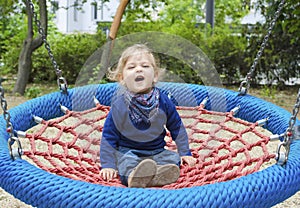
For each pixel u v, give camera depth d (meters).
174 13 10.61
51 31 10.11
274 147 5.02
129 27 8.24
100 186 1.94
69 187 1.94
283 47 8.30
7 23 9.52
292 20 7.79
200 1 11.03
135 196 1.85
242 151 2.61
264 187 1.99
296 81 9.17
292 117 2.10
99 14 12.88
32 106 3.26
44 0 7.43
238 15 9.66
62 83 3.49
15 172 2.09
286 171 2.12
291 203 3.65
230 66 8.62
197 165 2.50
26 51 7.53
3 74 9.66
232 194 1.91
